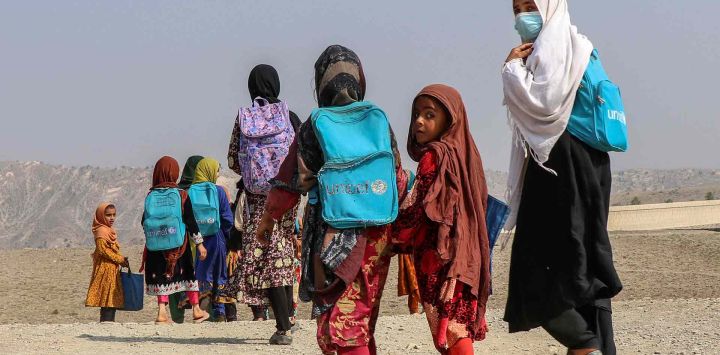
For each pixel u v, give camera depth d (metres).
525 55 5.79
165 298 12.05
